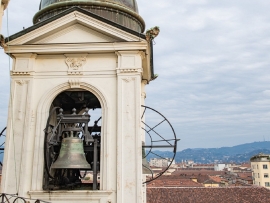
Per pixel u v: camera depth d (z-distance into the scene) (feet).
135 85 31.09
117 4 36.96
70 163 29.76
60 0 37.01
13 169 30.04
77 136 31.96
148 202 146.61
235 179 371.15
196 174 404.98
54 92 31.91
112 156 29.91
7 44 32.04
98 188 33.42
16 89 31.86
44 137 30.14
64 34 32.63
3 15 33.32
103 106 31.19
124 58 31.71
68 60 32.48
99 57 32.42
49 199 29.22
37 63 32.63
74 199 29.17
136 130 30.04
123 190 28.86
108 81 31.81
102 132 30.63
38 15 38.45
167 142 32.53
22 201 29.19
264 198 149.07
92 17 31.71
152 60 39.09
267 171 320.29
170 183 239.30
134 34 31.48
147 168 34.83
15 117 31.19
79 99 35.45
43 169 30.45
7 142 30.66
